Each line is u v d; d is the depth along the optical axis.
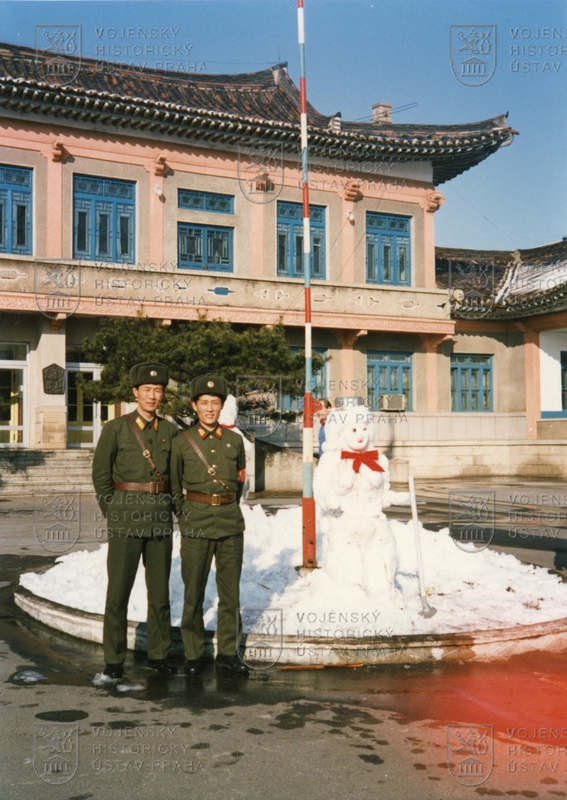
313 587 7.51
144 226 24.36
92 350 19.84
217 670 6.10
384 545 7.33
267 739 4.76
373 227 28.08
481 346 29.88
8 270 21.83
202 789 4.12
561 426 28.38
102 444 6.00
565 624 7.03
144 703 5.36
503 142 27.03
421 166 28.69
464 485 24.59
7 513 16.23
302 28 9.40
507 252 32.84
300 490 21.88
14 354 23.44
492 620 7.14
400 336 28.41
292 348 26.66
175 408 19.20
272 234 26.30
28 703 5.34
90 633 6.93
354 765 4.43
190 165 25.03
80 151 23.44
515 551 12.09
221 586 6.11
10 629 7.29
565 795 4.12
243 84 27.84
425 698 5.53
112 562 5.93
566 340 30.27
